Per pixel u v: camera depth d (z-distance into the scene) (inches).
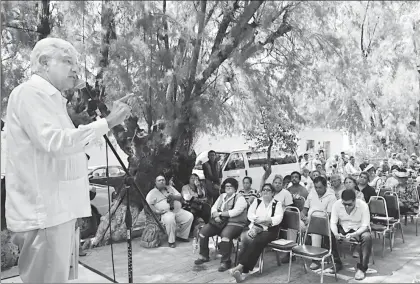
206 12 245.4
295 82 263.9
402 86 370.9
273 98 273.1
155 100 240.4
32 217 63.7
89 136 63.7
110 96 209.8
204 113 248.8
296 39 257.4
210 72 247.6
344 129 430.3
